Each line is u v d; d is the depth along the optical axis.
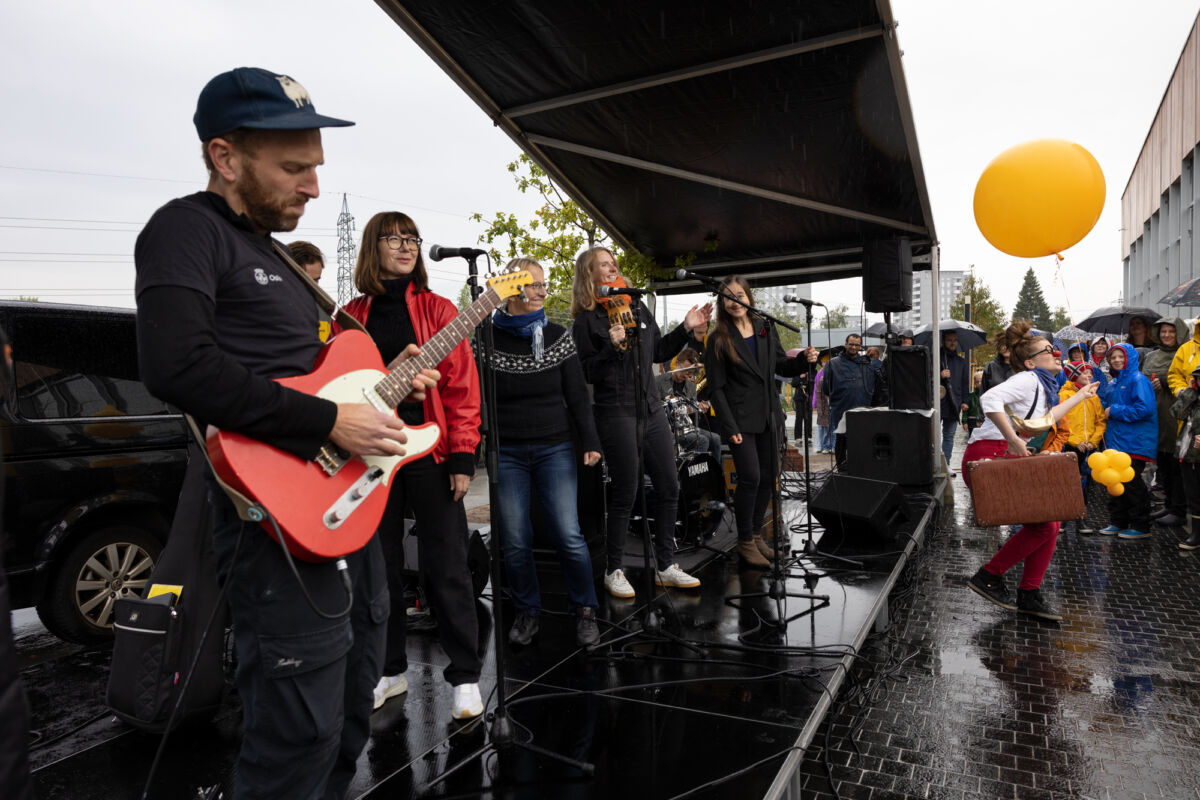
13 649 0.73
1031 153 4.97
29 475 3.61
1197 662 3.70
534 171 9.23
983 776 2.69
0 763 0.69
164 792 2.11
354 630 1.72
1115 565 5.49
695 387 6.56
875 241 6.87
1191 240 27.19
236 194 1.44
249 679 1.43
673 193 6.39
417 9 3.64
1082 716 3.14
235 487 1.34
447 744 2.35
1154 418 6.17
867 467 6.91
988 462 4.16
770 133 5.07
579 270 3.73
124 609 2.45
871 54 3.93
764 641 3.19
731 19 3.69
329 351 1.58
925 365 7.08
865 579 4.12
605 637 3.28
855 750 2.88
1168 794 2.57
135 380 4.11
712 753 2.26
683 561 4.44
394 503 2.64
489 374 2.31
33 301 3.75
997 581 4.46
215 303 1.34
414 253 2.57
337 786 1.80
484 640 3.29
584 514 4.65
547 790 2.07
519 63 4.21
